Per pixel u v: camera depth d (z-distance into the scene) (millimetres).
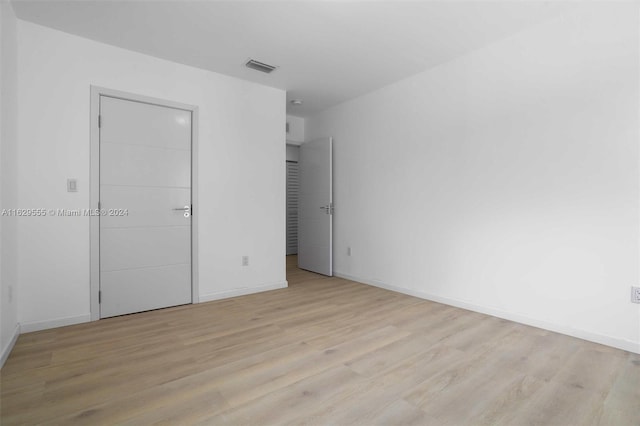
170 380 1800
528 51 2646
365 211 4184
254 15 2412
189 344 2289
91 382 1777
